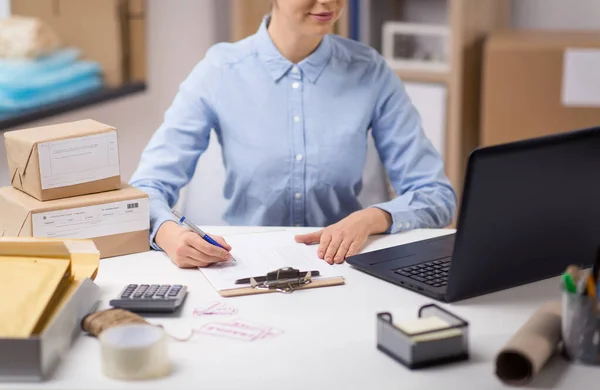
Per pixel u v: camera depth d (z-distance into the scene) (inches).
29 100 111.7
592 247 60.3
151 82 137.1
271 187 83.8
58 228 64.5
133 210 67.0
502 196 52.8
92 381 46.0
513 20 150.9
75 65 122.4
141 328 48.1
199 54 148.1
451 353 47.8
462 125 138.0
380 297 57.5
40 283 52.1
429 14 142.3
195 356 48.8
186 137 82.8
